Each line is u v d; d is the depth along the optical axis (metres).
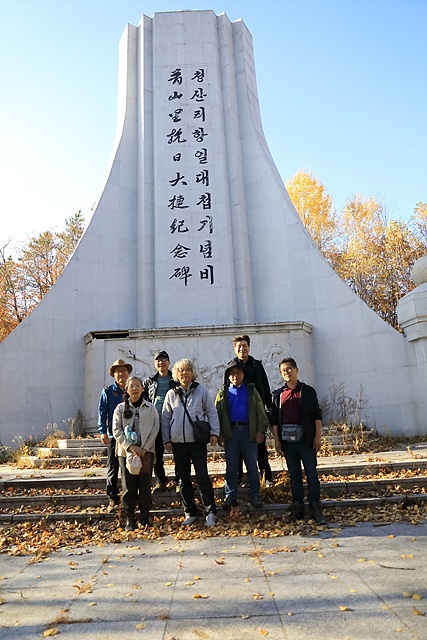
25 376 13.14
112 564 4.21
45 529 5.48
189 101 16.52
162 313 14.65
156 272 15.02
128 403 5.60
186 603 3.24
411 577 3.51
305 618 2.92
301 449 5.55
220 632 2.79
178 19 17.31
